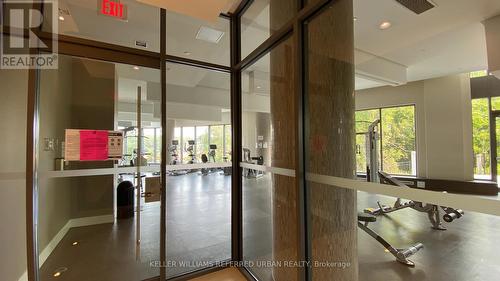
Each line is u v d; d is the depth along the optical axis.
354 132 1.91
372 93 2.77
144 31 2.27
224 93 3.07
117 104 2.55
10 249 1.79
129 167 2.36
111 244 2.73
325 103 1.75
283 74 2.02
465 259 2.30
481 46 1.53
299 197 1.63
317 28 1.71
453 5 1.95
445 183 2.02
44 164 1.95
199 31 2.70
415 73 2.82
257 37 2.38
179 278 2.25
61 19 1.93
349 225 1.81
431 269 2.21
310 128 1.68
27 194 1.78
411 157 2.68
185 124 6.96
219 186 5.23
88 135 2.21
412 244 2.58
